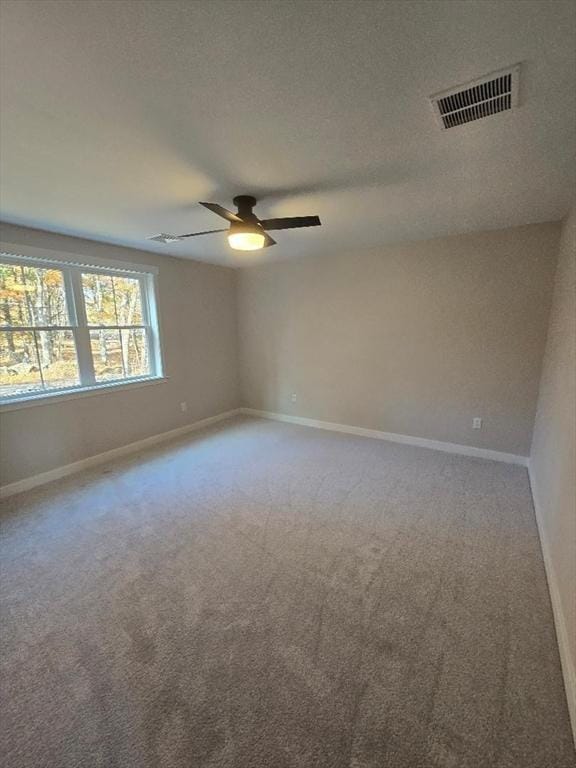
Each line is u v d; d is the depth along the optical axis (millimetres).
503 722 1239
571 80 1267
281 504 2793
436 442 3977
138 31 1054
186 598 1832
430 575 1986
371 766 1119
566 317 2414
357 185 2213
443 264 3635
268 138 1671
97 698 1333
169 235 3289
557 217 2943
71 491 3039
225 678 1408
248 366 5453
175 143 1705
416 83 1296
